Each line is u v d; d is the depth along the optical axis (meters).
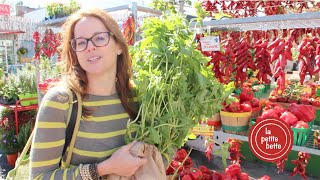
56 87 1.41
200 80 1.51
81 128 1.40
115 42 1.46
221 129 2.84
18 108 5.13
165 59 1.51
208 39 2.29
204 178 2.61
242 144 4.95
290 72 5.81
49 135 1.32
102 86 1.46
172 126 1.49
